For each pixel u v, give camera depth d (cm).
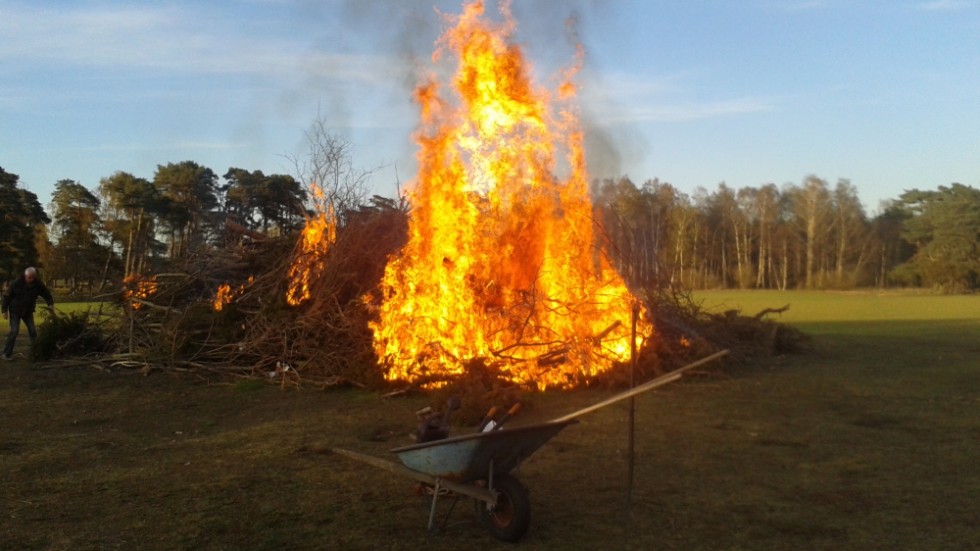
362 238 1388
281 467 736
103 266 4856
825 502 631
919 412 1029
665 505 620
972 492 658
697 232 7412
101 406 1068
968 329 2466
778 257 8312
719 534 553
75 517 581
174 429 929
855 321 2927
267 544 524
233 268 1526
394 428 924
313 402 1098
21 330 2239
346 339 1263
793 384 1266
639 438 868
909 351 1781
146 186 5009
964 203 7000
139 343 1434
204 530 552
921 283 7612
